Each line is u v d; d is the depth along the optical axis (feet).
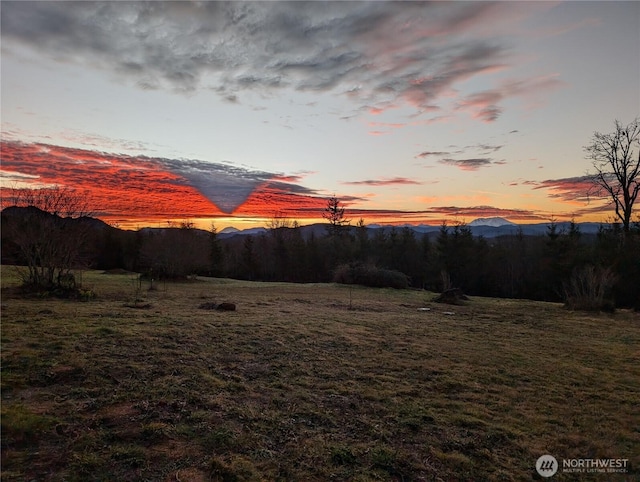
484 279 119.96
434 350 23.49
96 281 61.00
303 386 15.87
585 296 50.83
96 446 9.71
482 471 10.30
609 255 68.23
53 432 10.19
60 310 27.71
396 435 11.98
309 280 133.49
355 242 131.34
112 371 15.05
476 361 21.40
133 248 110.01
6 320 22.79
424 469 10.15
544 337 29.99
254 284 82.69
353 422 12.74
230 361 18.24
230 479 8.93
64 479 8.37
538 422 13.71
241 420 12.06
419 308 47.21
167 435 10.58
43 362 15.16
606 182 71.92
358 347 23.09
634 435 12.92
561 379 18.86
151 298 41.37
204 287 67.51
